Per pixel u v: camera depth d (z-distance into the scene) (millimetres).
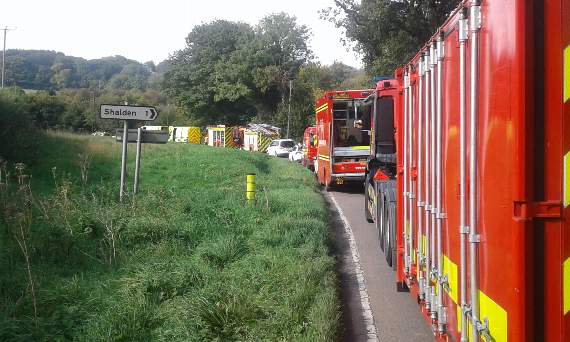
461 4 4098
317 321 6234
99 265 8539
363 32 31859
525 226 3062
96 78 133875
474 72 3787
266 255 9000
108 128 59375
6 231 8633
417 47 30250
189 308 6434
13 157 18062
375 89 13453
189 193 15172
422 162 5945
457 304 4359
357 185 23453
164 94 84688
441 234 4945
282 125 67875
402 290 8453
